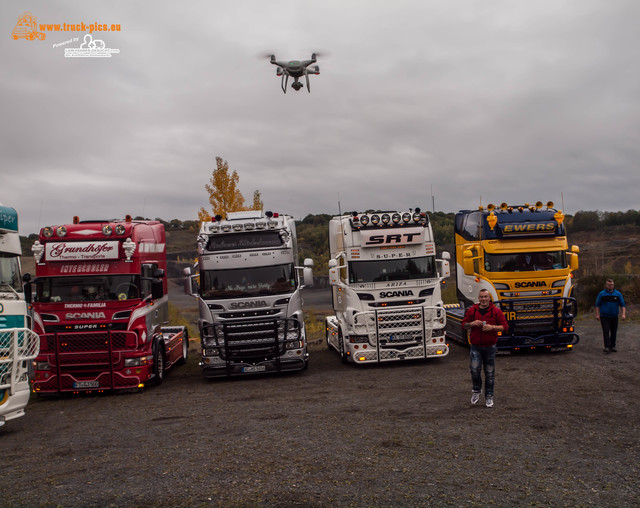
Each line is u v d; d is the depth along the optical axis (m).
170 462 6.80
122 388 13.18
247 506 5.16
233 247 14.43
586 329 20.69
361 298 15.24
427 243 15.50
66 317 13.16
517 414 8.84
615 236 79.38
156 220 16.17
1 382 9.05
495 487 5.52
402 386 12.06
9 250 9.95
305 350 14.79
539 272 15.86
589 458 6.43
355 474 6.04
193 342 24.94
